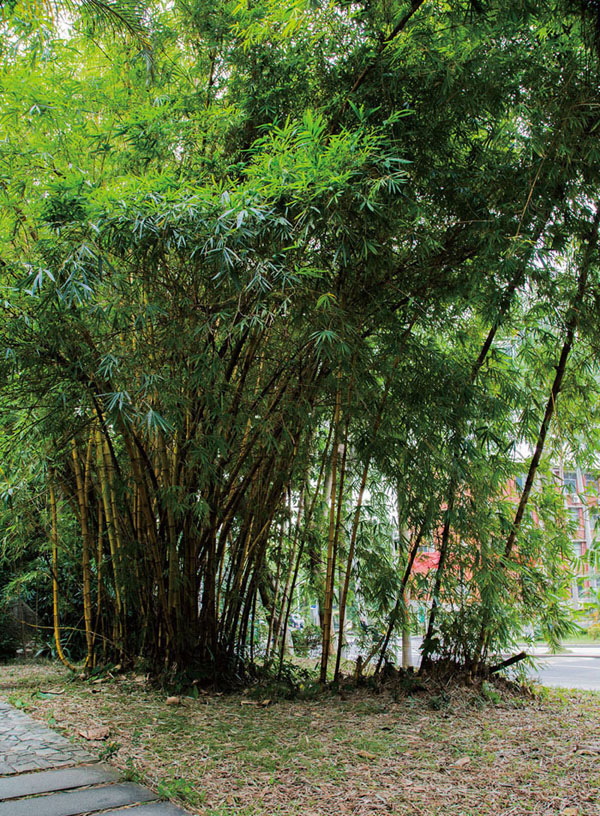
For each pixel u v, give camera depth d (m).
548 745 3.44
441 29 4.00
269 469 4.74
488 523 4.57
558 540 5.04
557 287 4.37
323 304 3.72
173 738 3.35
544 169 3.99
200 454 4.02
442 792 2.70
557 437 4.96
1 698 4.29
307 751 3.22
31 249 4.10
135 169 4.39
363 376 4.53
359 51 3.98
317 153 3.29
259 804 2.50
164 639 4.71
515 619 4.80
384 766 3.03
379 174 3.50
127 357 3.77
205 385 3.90
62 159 4.10
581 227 4.21
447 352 5.15
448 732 3.68
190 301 3.87
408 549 5.05
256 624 6.13
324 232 3.52
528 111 3.87
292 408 4.36
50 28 3.20
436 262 4.36
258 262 3.35
